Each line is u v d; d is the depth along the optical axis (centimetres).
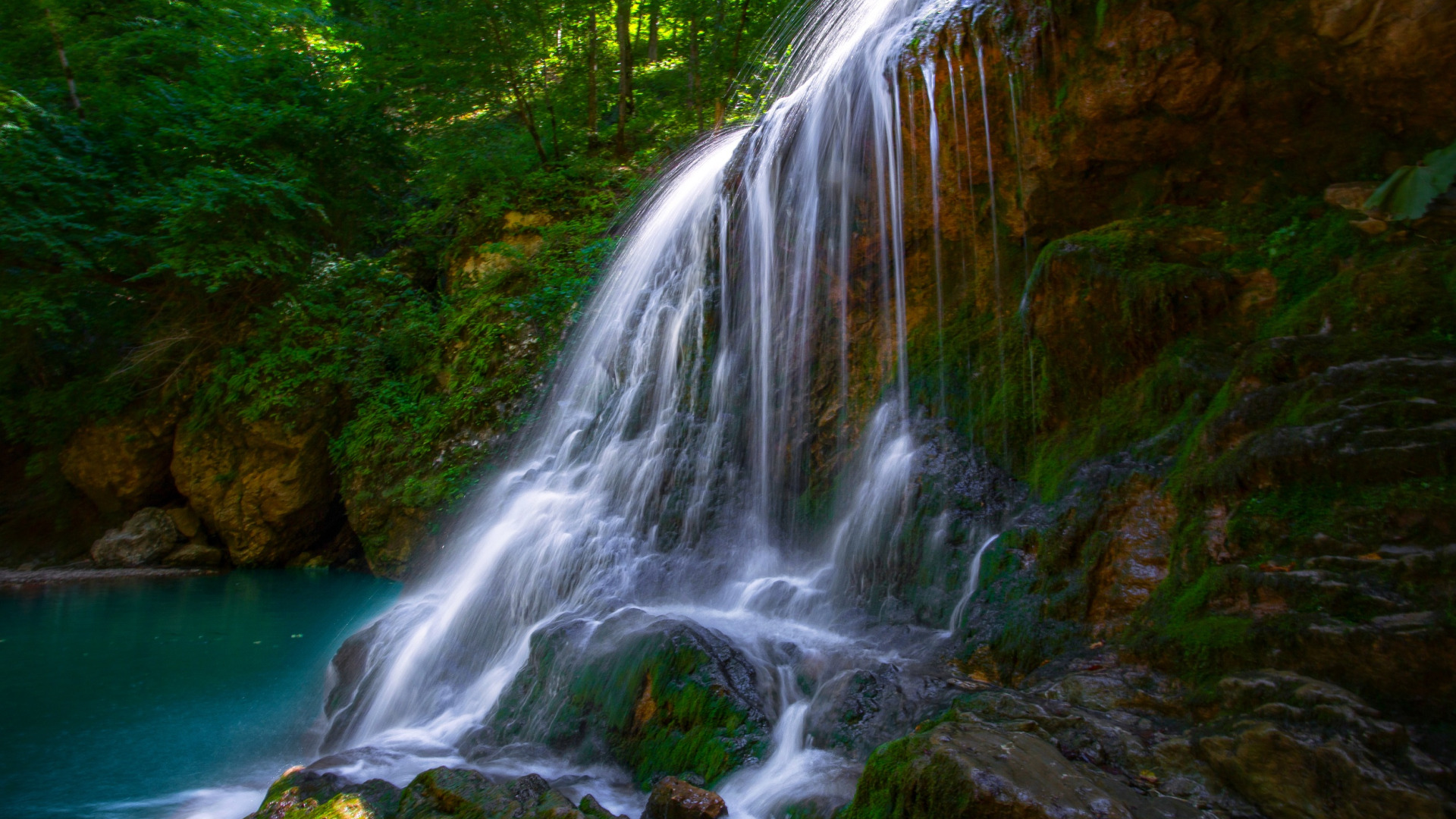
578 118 1389
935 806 237
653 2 1333
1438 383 312
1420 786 220
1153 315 434
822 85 679
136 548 1146
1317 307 382
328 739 511
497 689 506
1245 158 461
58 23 1334
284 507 1102
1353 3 381
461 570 751
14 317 1102
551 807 309
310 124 1295
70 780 440
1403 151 405
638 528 658
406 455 986
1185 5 433
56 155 1148
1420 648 253
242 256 1155
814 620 503
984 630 407
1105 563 383
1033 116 517
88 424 1189
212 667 652
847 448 612
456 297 1153
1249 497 333
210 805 412
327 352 1134
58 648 704
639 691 410
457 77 1245
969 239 592
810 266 670
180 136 1250
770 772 346
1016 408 514
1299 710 253
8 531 1204
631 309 858
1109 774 261
